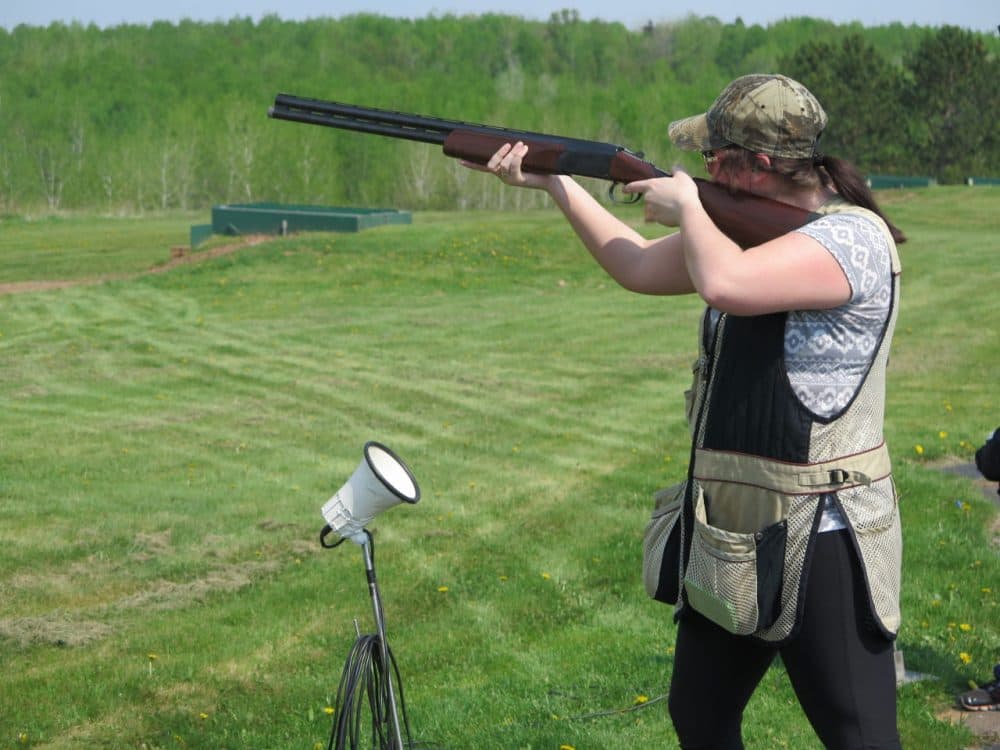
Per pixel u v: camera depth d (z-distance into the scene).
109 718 5.51
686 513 2.57
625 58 183.25
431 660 6.02
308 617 7.07
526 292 26.48
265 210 34.72
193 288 27.28
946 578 6.51
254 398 15.69
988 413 12.79
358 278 27.88
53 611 7.41
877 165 83.62
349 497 2.99
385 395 15.66
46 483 11.06
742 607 2.42
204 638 6.74
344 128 2.91
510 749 4.34
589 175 2.79
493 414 14.22
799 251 2.32
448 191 95.94
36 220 69.50
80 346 20.31
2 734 5.31
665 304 24.25
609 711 4.74
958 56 85.56
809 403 2.39
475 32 184.88
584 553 8.13
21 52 157.62
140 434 13.48
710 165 2.50
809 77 84.38
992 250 29.95
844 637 2.40
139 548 8.82
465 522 9.17
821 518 2.38
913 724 4.35
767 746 4.21
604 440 12.54
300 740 4.89
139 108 118.31
